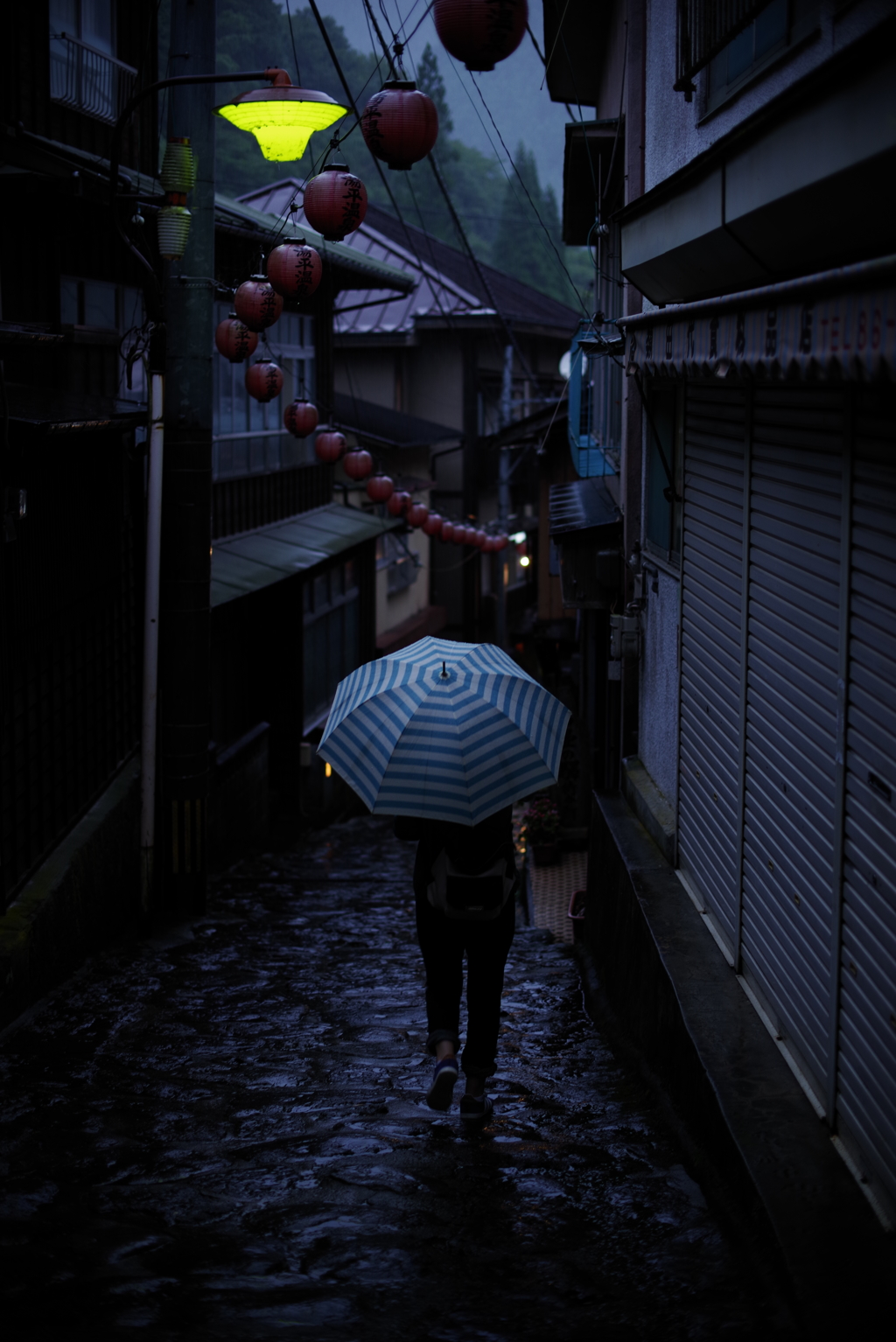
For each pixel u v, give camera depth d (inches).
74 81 472.1
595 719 581.3
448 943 207.9
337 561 779.4
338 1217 163.8
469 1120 208.8
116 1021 283.0
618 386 474.6
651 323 247.1
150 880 402.3
